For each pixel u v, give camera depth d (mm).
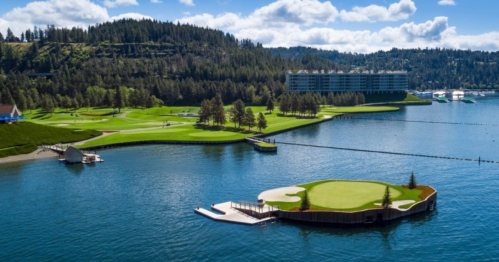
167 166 133500
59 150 156875
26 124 176250
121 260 70250
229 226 83188
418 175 119688
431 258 70250
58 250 73938
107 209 93438
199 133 197875
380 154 151500
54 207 95250
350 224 83000
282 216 86500
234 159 144500
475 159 141250
